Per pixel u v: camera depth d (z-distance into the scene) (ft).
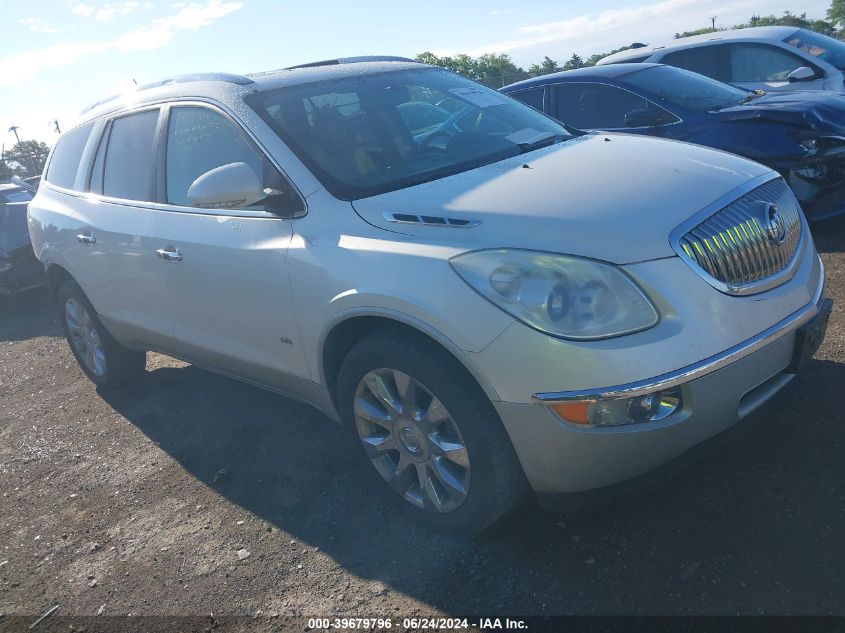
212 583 9.91
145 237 13.24
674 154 10.68
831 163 18.34
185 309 12.89
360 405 10.16
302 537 10.54
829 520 8.87
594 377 7.86
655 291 8.11
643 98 21.74
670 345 7.96
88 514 12.28
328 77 12.91
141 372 17.52
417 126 12.35
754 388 8.68
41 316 27.73
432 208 9.49
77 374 19.62
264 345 11.56
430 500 9.71
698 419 8.19
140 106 14.23
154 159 13.55
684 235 8.58
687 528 9.18
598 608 8.21
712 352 8.13
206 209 12.25
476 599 8.71
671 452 8.30
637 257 8.23
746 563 8.45
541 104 24.12
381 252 9.37
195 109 12.71
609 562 8.87
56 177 17.22
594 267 8.16
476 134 12.42
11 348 23.75
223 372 13.26
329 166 10.96
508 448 8.70
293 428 13.89
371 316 9.48
